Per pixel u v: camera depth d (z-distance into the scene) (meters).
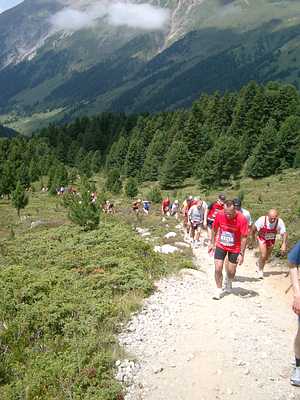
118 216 34.28
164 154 105.75
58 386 6.54
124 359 7.31
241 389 6.38
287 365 7.03
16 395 6.36
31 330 8.41
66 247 15.56
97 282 11.09
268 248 12.54
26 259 15.07
